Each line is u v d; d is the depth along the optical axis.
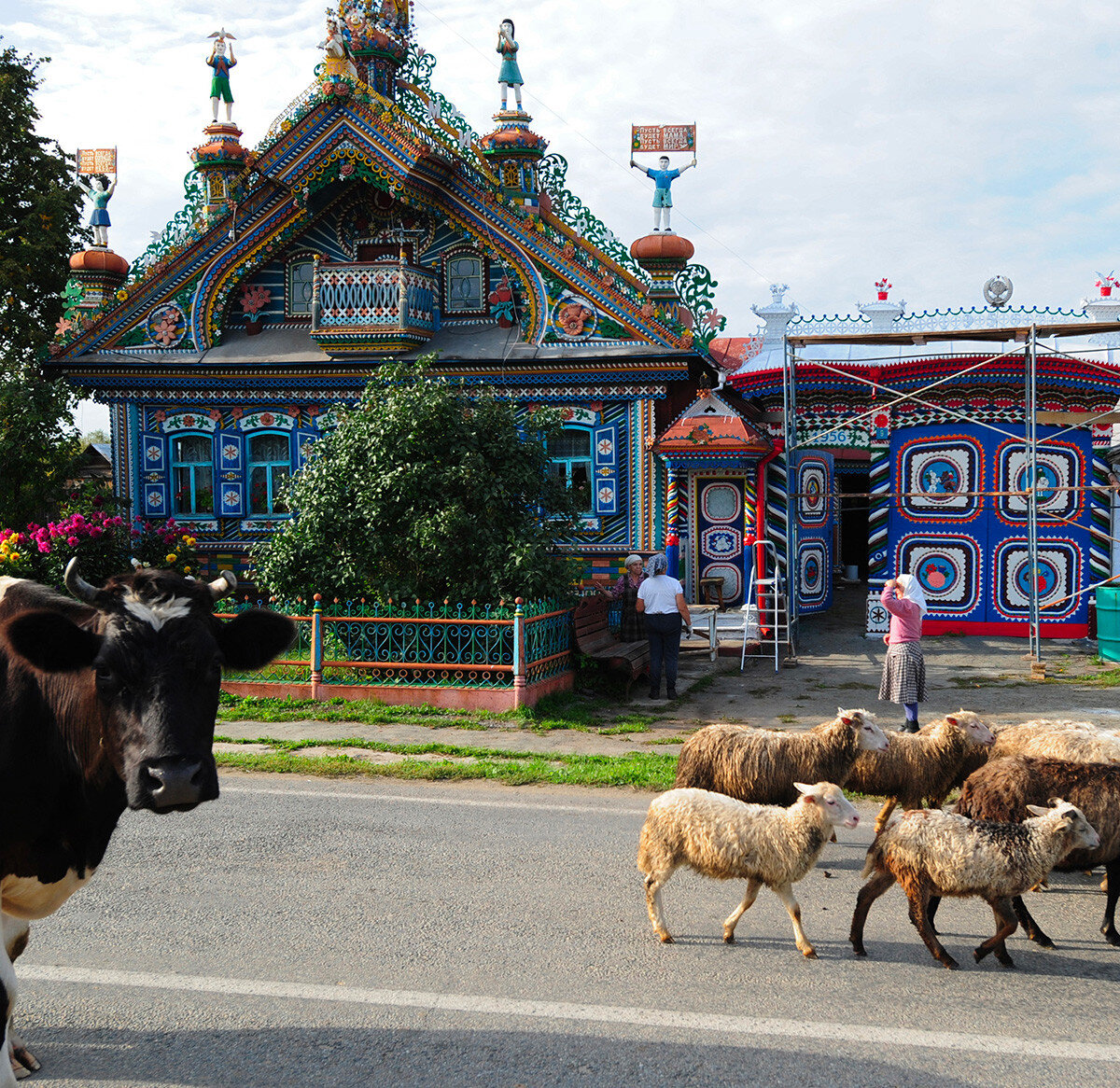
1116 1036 5.02
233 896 6.78
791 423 17.64
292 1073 4.66
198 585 4.14
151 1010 5.25
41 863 4.53
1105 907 6.96
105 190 20.73
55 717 4.29
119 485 19.36
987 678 14.75
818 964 5.88
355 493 13.62
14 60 24.22
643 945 6.09
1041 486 17.81
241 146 19.05
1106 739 7.70
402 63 19.28
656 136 17.84
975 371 17.58
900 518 18.42
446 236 18.77
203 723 3.90
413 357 18.09
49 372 19.23
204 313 19.14
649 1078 4.60
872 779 8.04
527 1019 5.15
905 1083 4.56
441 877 7.14
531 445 14.07
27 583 4.78
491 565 12.80
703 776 7.59
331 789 9.39
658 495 17.61
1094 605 17.91
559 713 12.50
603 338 17.67
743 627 16.31
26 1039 4.97
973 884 5.75
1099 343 19.22
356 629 13.09
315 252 19.34
